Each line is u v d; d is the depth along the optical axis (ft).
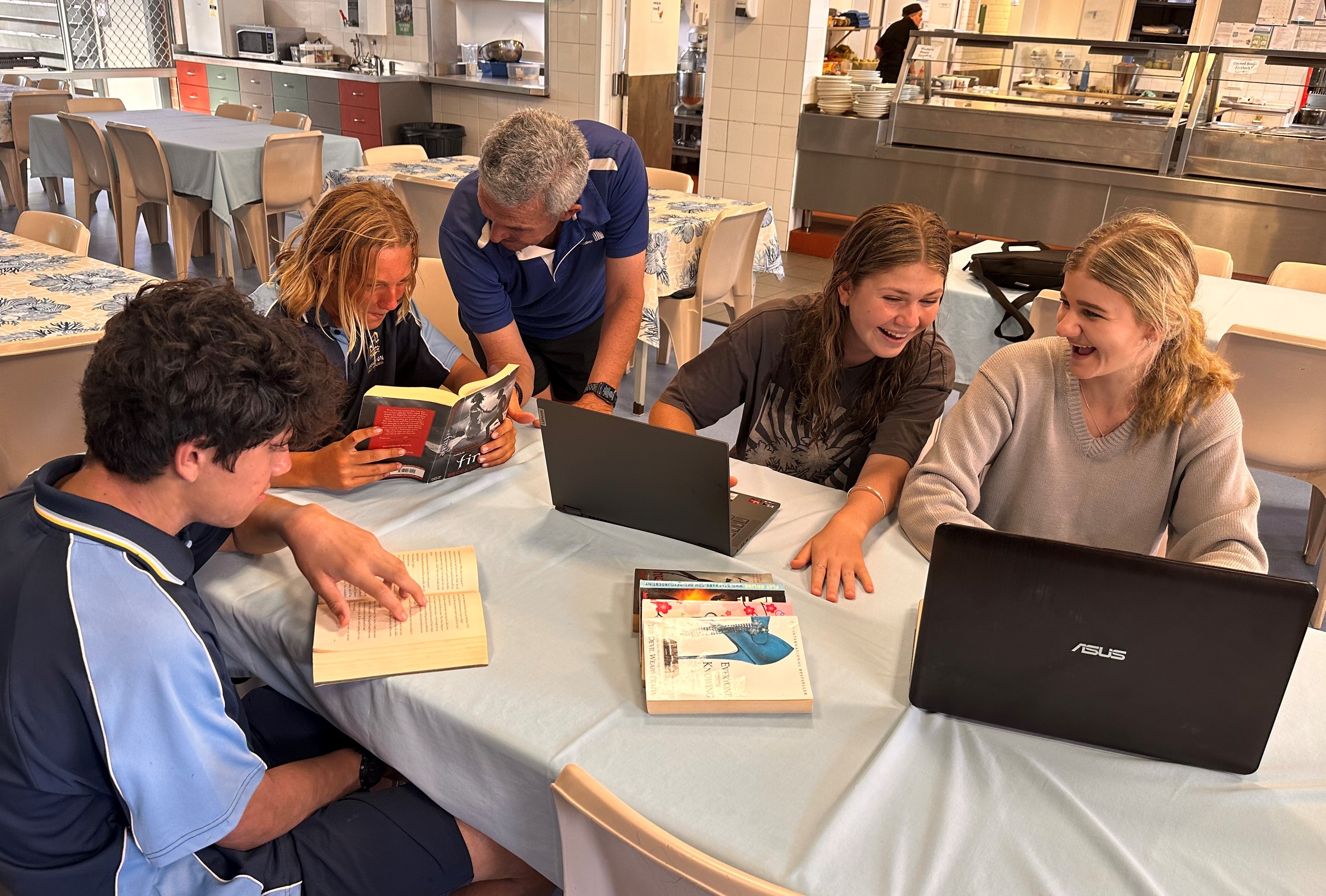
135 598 2.91
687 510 4.65
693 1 26.58
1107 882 2.97
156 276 17.08
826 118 20.63
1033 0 27.89
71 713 2.82
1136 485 4.83
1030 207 18.98
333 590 4.00
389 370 6.01
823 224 23.40
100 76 26.58
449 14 26.66
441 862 3.79
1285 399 7.95
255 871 3.41
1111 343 4.35
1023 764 3.46
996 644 3.45
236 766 3.19
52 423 6.53
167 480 3.00
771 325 5.82
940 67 19.22
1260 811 3.29
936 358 5.71
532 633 4.04
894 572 4.65
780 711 3.64
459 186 6.73
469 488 5.32
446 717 3.55
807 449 6.02
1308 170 16.26
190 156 15.53
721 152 22.36
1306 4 19.34
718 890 2.52
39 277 8.64
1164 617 3.23
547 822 3.48
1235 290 10.58
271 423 3.01
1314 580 8.93
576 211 6.16
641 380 11.91
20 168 21.07
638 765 3.33
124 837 3.07
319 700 4.01
